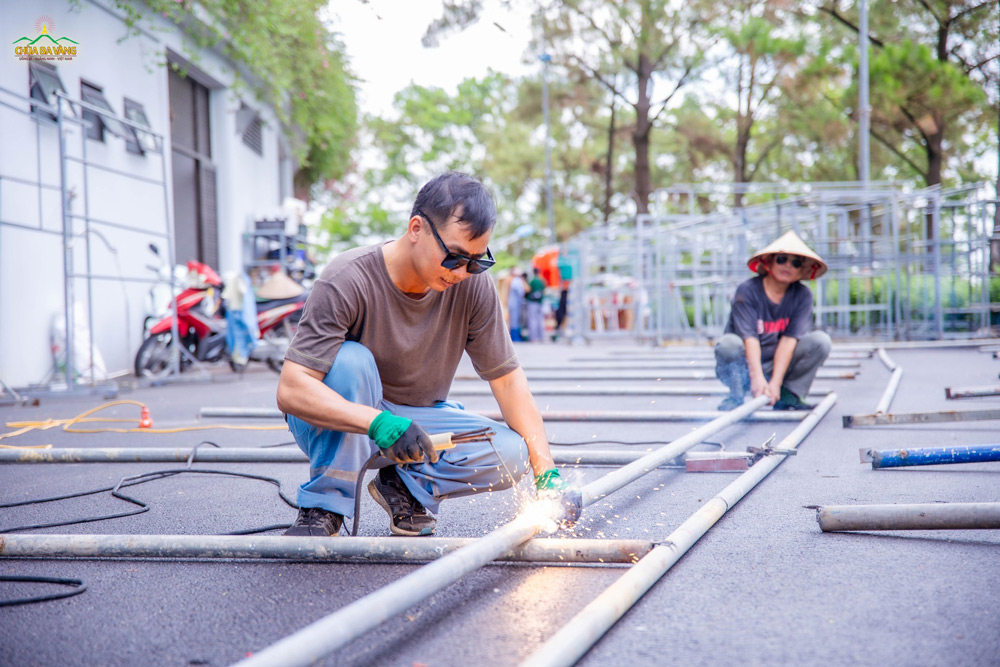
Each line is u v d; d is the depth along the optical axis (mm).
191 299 9117
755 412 5090
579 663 1628
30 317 8359
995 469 3510
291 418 2473
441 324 2459
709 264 16156
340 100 14203
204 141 13156
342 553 2250
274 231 14016
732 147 22250
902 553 2320
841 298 14945
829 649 1676
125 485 3543
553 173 30656
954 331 13836
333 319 2322
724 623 1822
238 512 3033
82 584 2168
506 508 2996
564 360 10758
